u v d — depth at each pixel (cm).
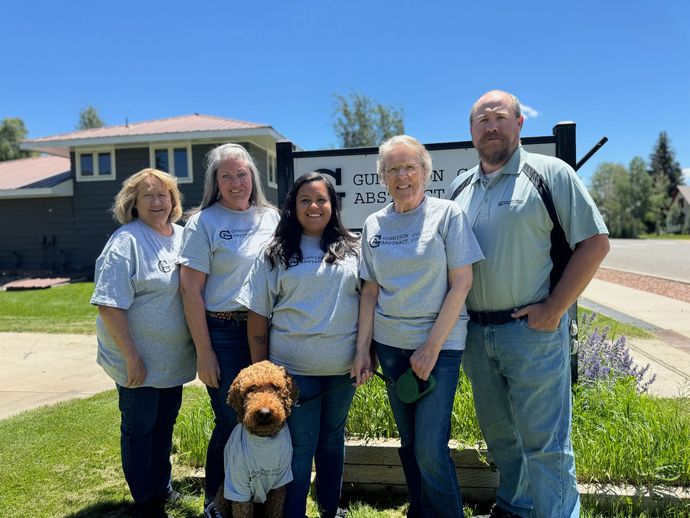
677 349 693
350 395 274
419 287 243
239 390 240
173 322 280
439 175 416
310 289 257
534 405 248
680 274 1756
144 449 286
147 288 273
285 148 436
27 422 441
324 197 262
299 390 254
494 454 285
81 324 914
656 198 6675
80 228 1733
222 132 1554
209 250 270
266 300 264
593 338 439
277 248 260
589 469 295
